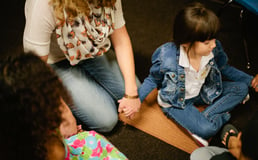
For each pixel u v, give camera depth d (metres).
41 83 0.57
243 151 0.79
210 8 2.09
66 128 1.07
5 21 1.91
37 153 0.60
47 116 0.58
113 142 1.40
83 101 1.28
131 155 1.36
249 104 1.56
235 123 1.50
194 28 1.09
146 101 1.52
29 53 0.61
